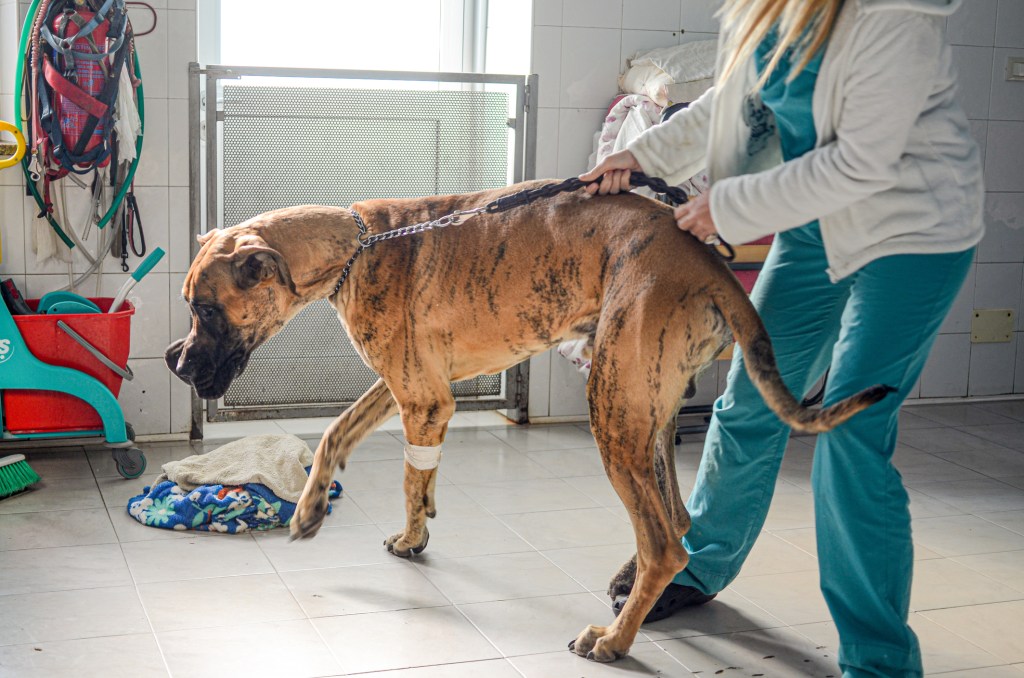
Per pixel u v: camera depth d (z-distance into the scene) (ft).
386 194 13.43
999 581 9.09
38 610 7.89
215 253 8.10
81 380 10.98
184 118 12.36
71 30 10.55
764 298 7.52
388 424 13.89
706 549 8.07
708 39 14.35
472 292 7.85
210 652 7.30
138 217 12.17
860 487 6.41
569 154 14.02
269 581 8.63
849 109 6.08
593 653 7.38
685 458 12.76
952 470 12.52
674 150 7.70
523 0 13.80
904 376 6.40
